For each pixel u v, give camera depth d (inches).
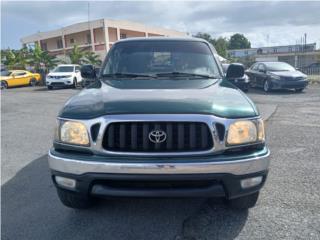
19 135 282.7
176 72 157.2
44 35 1646.2
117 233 118.2
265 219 125.3
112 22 1353.3
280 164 187.2
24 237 117.3
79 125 110.7
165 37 181.3
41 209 138.6
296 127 288.8
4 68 1162.6
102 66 168.2
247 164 107.5
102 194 109.1
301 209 132.6
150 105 108.8
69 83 829.8
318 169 178.5
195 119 105.0
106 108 110.1
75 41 1604.3
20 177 177.5
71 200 129.2
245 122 110.8
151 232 118.2
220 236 114.6
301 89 603.8
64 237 116.6
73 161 108.7
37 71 1185.4
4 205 143.1
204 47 174.4
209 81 146.2
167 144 105.3
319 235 113.3
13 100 576.4
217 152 106.7
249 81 621.9
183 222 124.7
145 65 161.8
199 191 106.6
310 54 1878.7
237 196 110.5
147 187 107.3
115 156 106.5
